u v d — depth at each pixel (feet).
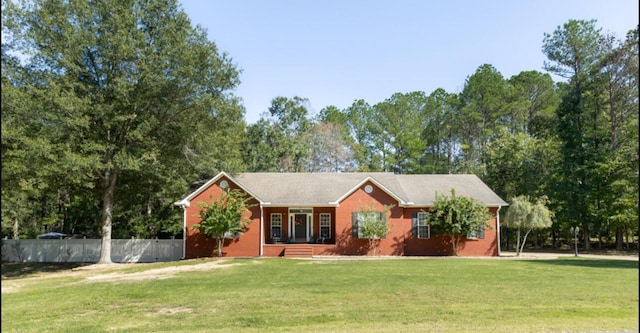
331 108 196.65
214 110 84.84
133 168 75.51
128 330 28.55
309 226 95.96
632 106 111.96
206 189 90.89
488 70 170.09
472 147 171.63
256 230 90.27
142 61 74.74
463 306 34.32
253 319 30.91
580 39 122.93
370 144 186.91
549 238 135.33
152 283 51.06
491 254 90.53
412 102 179.93
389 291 41.83
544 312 31.63
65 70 73.92
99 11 76.74
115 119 74.33
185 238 90.12
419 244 91.35
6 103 66.03
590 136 116.98
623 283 46.32
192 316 32.60
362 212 90.22
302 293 41.37
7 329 29.71
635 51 110.52
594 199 110.73
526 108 164.96
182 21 82.69
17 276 75.05
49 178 71.41
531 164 125.59
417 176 104.83
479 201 90.07
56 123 69.97
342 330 26.73
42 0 74.33
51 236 130.82
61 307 38.06
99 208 126.00
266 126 148.87
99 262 84.23
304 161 154.40
